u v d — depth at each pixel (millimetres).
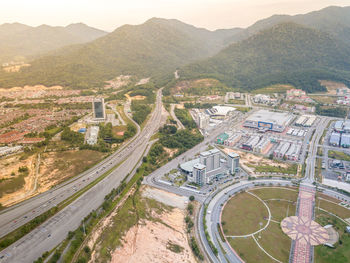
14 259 171375
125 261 178500
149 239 198875
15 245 183250
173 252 190000
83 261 168750
